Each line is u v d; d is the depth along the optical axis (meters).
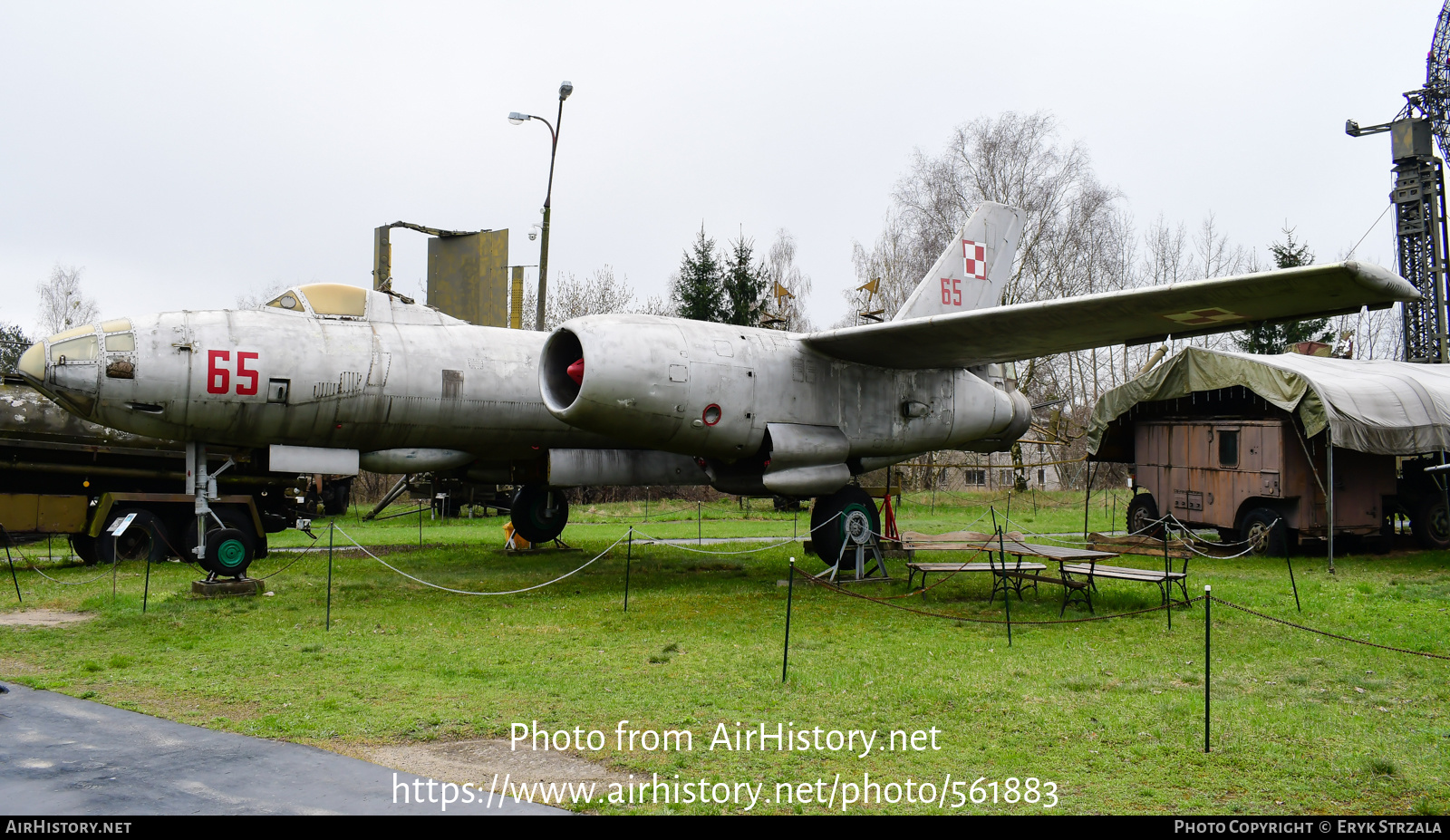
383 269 15.39
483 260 16.06
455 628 9.09
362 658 7.69
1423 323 24.42
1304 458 14.97
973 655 7.82
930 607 10.40
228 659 7.62
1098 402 18.05
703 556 15.81
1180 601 10.20
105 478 14.91
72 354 10.30
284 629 8.99
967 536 11.63
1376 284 8.26
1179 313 9.84
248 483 15.44
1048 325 10.69
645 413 10.94
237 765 5.01
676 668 7.37
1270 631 8.76
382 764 5.07
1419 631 8.65
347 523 23.61
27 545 18.08
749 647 8.19
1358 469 15.38
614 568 14.14
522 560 15.11
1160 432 17.45
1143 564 14.19
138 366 10.43
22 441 13.98
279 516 16.14
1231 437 15.82
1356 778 4.90
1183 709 6.05
